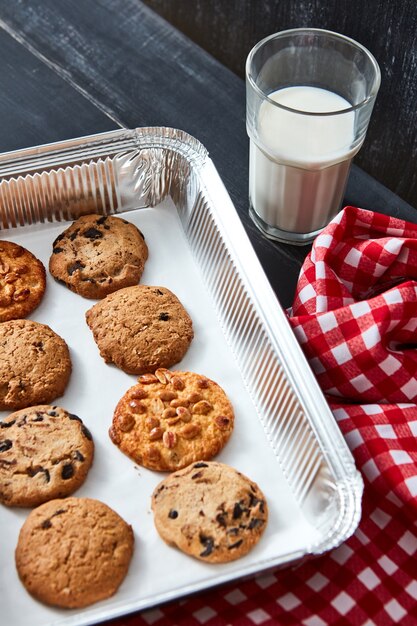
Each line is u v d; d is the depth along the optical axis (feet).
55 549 2.27
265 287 2.54
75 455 2.41
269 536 2.34
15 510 2.37
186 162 2.79
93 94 3.11
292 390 2.40
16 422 2.46
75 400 2.54
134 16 3.27
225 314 2.65
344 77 2.76
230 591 2.31
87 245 2.75
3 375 2.52
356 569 2.34
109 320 2.61
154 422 2.46
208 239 2.73
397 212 2.93
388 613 2.29
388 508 2.41
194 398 2.51
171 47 3.22
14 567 2.30
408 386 2.54
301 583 2.32
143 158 2.80
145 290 2.67
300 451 2.39
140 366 2.56
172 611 2.28
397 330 2.58
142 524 2.36
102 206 2.85
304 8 2.96
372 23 2.80
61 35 3.23
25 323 2.61
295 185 2.74
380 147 2.99
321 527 2.31
